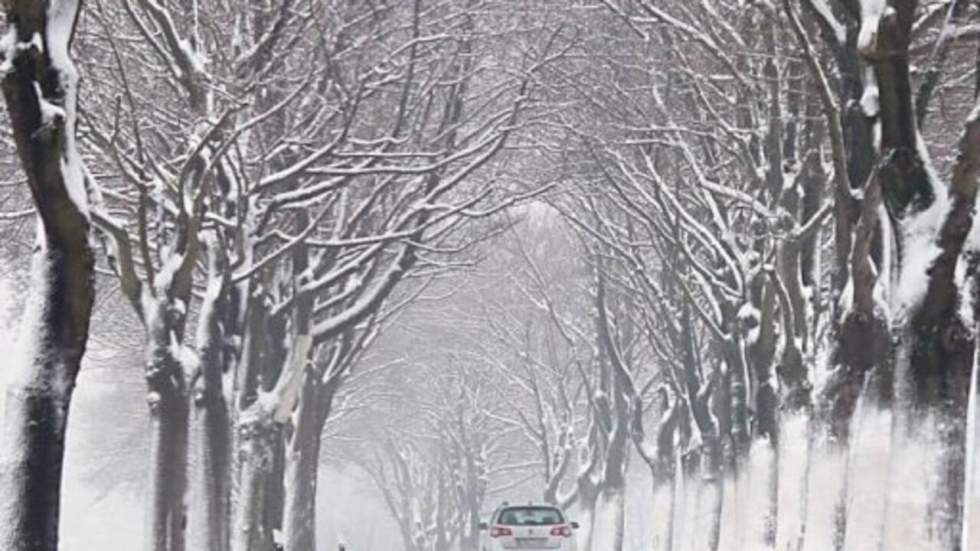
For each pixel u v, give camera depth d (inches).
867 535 1646.2
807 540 1931.6
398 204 2362.2
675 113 2527.1
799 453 2172.7
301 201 2037.4
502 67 2415.1
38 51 1063.6
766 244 2242.9
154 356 1776.6
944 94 1999.3
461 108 2407.7
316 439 2903.5
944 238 1248.2
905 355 1275.8
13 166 2143.2
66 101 1083.3
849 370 1846.7
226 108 1812.3
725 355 2687.0
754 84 2116.1
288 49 1996.8
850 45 1622.8
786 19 1823.3
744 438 2664.9
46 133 1064.8
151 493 1785.2
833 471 1902.1
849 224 1764.3
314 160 2005.4
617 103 2561.5
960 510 1262.3
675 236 2511.1
